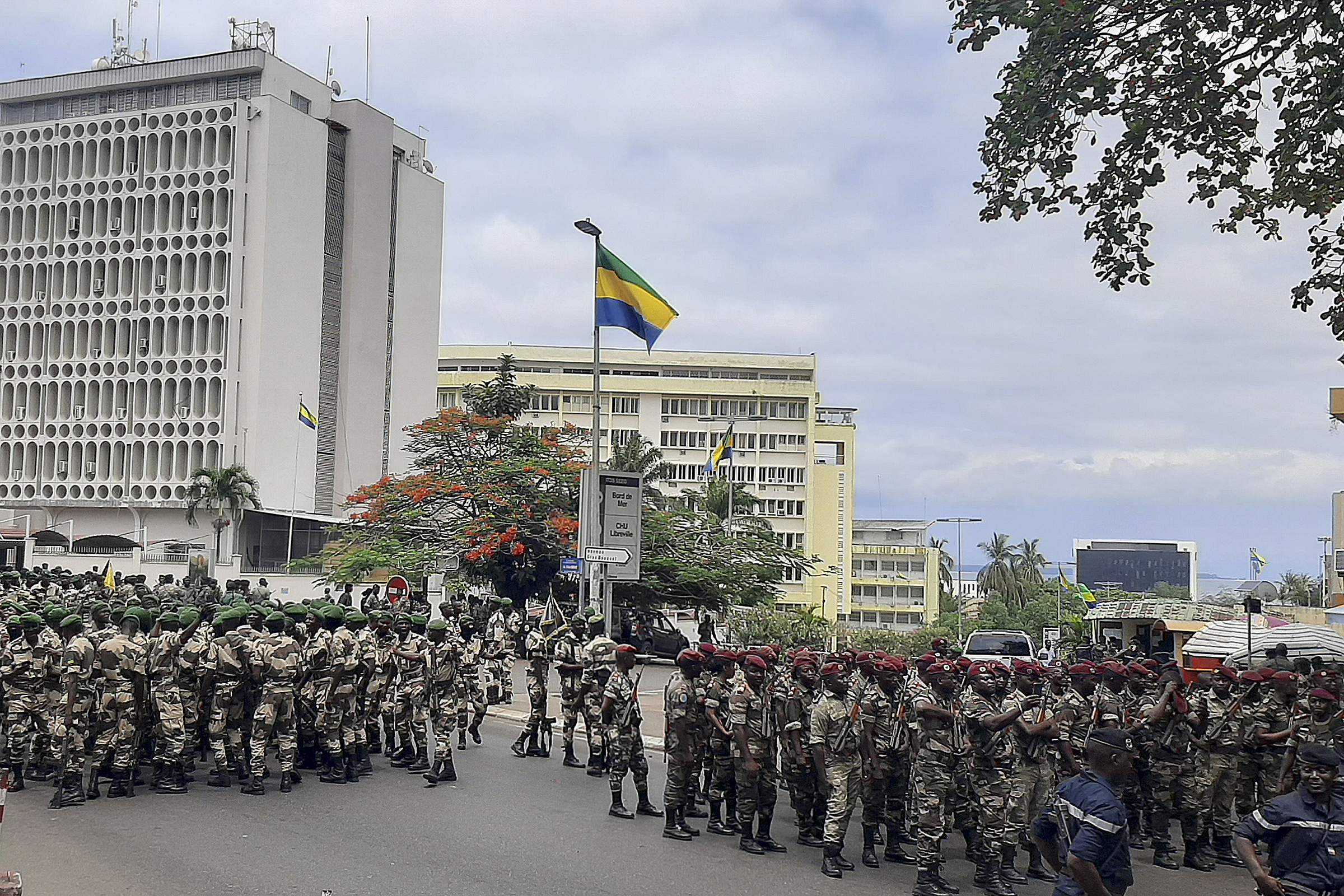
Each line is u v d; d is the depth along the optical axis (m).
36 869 10.48
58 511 73.69
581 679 16.98
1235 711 12.66
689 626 49.66
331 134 77.69
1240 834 7.78
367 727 17.88
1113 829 6.88
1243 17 12.45
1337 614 31.52
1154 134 12.72
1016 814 11.31
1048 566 116.50
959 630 76.75
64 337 74.69
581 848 12.07
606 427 102.31
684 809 13.08
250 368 70.62
